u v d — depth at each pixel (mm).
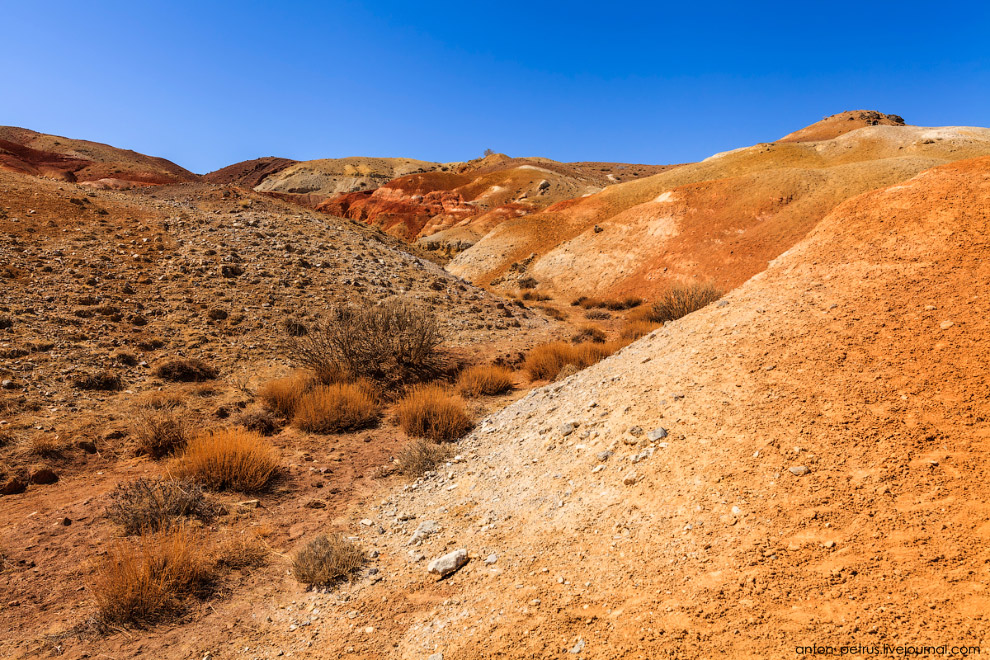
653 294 35812
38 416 8312
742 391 5164
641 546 3824
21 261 13516
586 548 4047
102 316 12461
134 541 5250
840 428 4180
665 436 5051
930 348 4645
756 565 3273
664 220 43125
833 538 3275
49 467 6906
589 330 21125
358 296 17828
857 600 2781
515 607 3555
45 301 12227
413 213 95562
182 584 4457
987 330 4527
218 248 18047
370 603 4109
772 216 38312
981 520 2998
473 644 3283
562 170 149250
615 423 5812
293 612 4227
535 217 58312
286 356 12930
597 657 2918
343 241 23281
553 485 5285
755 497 3854
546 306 33125
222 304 14742
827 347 5234
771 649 2633
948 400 4043
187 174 146625
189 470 6781
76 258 14633
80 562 4926
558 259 45469
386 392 11508
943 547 2918
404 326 13258
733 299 7543
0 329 10547
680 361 6465
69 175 85500
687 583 3311
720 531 3664
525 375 13641
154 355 11570
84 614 4207
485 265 52094
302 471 7344
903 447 3789
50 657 3742
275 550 5242
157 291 14492
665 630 2973
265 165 194625
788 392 4844
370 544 5215
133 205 20109
